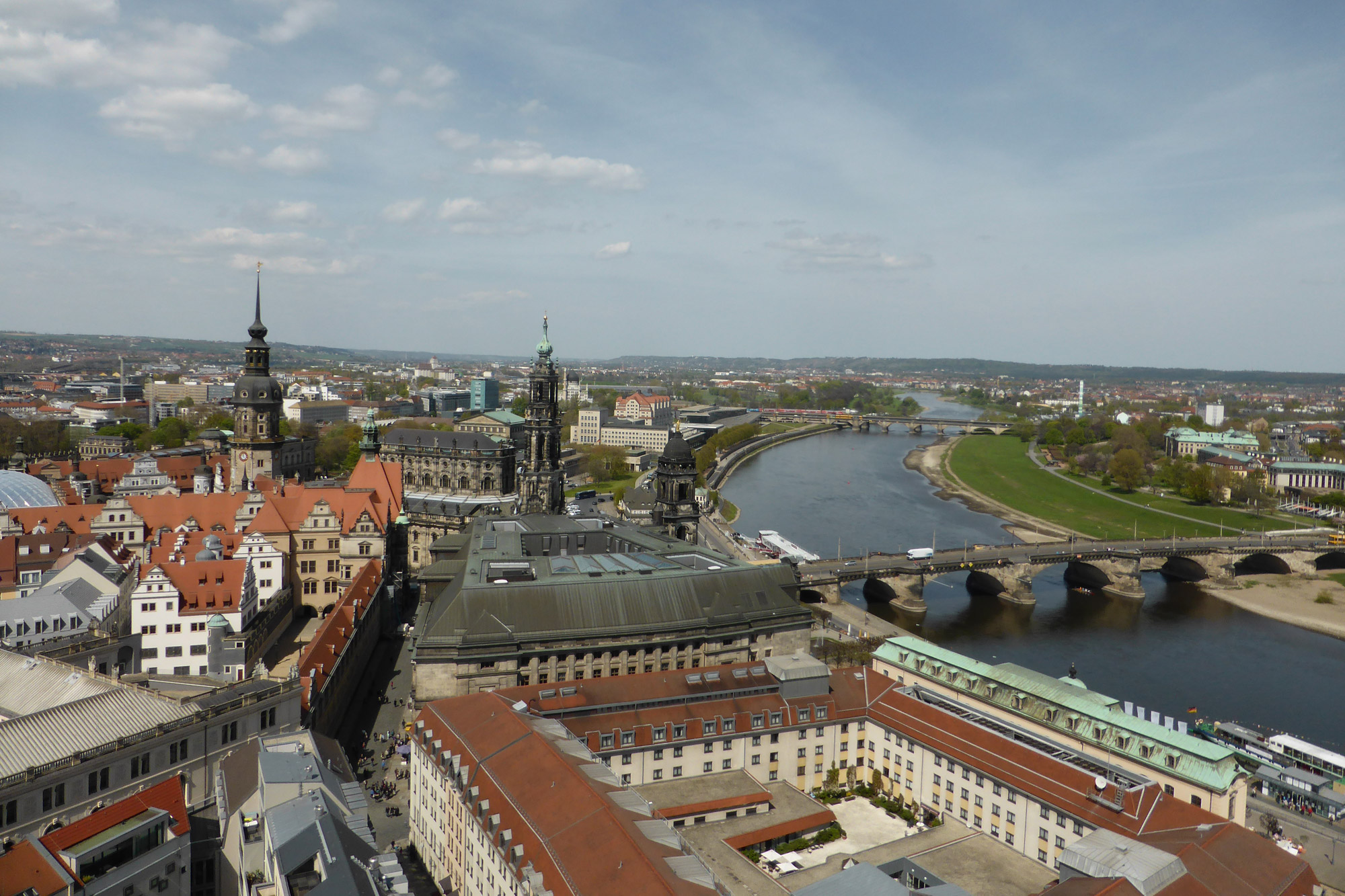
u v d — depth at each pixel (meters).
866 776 136.88
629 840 83.19
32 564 193.12
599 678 153.75
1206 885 86.94
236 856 93.06
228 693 111.25
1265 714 189.62
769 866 110.19
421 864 118.94
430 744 117.25
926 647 148.25
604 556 185.50
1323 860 125.31
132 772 97.69
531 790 97.19
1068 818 105.88
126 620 175.88
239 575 174.12
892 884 88.62
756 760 130.25
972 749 120.25
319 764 96.44
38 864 79.31
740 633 161.75
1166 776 110.50
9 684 112.75
